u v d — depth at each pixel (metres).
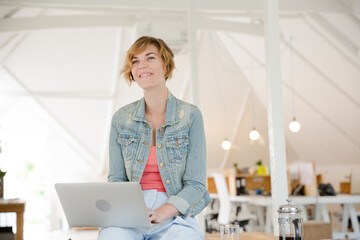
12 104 8.33
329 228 4.48
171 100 1.88
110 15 6.05
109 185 1.54
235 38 7.39
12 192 10.23
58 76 7.65
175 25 6.03
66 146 9.10
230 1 5.68
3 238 3.80
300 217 1.97
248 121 8.98
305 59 6.77
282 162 2.98
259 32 6.51
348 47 5.91
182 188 1.80
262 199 5.78
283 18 6.04
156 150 1.80
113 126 1.92
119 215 1.61
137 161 1.80
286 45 6.77
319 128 8.06
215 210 7.20
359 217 6.56
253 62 7.70
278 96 3.05
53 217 8.68
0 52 6.69
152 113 1.89
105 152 8.90
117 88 7.81
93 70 7.58
